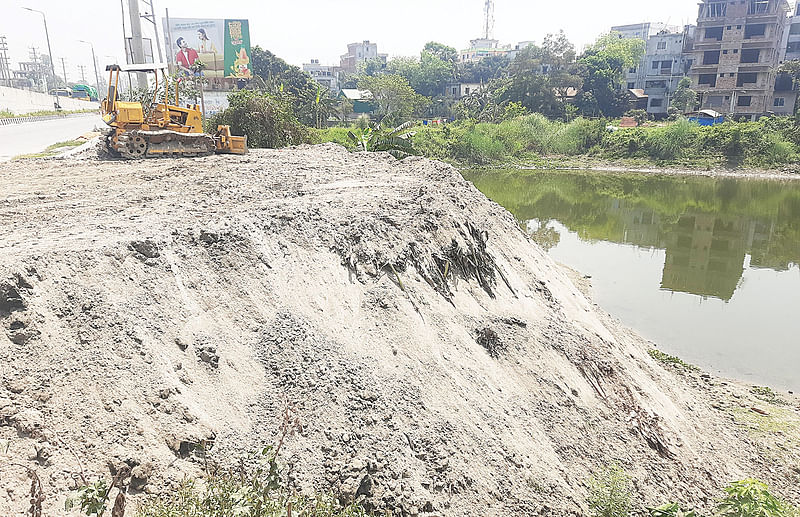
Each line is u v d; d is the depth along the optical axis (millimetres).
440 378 8031
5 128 36750
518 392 8859
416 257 9984
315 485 5867
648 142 54188
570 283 15500
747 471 9531
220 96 42688
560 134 58188
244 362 6887
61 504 4773
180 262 7770
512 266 12961
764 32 64500
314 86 66250
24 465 4945
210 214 9852
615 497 7406
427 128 56906
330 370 7125
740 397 12109
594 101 71938
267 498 5160
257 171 15438
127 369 6004
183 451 5637
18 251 7090
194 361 6586
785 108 66188
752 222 29812
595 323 12883
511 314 10805
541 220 29906
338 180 14461
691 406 11117
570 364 10016
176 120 19500
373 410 6898
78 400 5574
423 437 6961
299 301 8086
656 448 9164
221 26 43062
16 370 5633
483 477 6949
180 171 15406
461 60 143625
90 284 6742
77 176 14641
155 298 7016
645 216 31188
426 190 12922
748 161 49938
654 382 11344
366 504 5984
